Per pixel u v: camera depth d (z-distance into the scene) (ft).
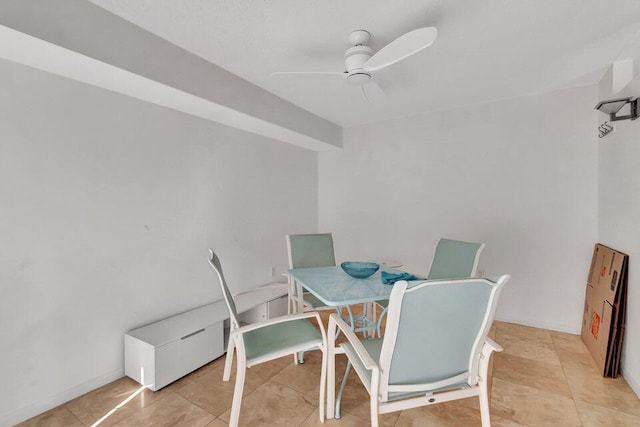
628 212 6.60
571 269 8.98
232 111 8.28
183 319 7.89
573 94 8.88
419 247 11.69
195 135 8.82
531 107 9.48
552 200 9.21
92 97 6.48
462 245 7.25
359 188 13.23
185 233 8.57
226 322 9.27
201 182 9.04
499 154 10.02
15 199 5.43
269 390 6.33
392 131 12.25
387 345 3.65
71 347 6.15
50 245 5.87
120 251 7.02
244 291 10.47
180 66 6.74
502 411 5.65
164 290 7.99
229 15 5.58
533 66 7.66
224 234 9.84
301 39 6.40
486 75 8.20
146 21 5.77
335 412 5.52
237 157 10.28
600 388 6.35
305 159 13.61
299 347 5.34
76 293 6.24
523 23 5.85
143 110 7.47
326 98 9.95
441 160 11.13
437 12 5.51
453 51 6.93
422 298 3.47
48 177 5.84
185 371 6.88
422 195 11.59
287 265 12.51
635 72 6.98
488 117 10.19
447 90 9.26
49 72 5.82
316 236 9.14
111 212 6.84
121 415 5.60
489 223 10.23
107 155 6.76
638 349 6.08
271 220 11.80
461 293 3.59
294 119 10.54
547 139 9.26
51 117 5.86
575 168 8.87
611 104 6.25
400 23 5.82
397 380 3.86
